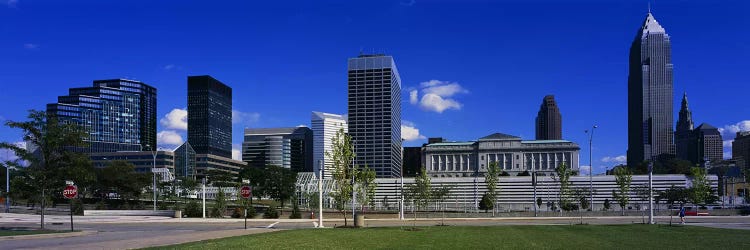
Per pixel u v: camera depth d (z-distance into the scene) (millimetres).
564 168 99625
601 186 128125
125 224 50750
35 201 37406
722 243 29047
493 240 29469
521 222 56438
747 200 123562
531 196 131125
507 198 131875
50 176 34125
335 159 43250
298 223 53531
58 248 23109
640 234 35781
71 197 35031
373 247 24234
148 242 26438
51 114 35250
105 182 93625
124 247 23219
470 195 130250
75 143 35156
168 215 69062
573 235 34469
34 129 33562
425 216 70062
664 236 34062
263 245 23688
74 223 50688
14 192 33750
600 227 43375
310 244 24766
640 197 111312
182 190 150750
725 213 73500
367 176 45938
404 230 36781
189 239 28453
